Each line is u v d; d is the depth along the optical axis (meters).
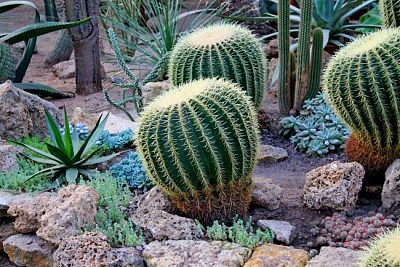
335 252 2.62
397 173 2.95
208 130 2.74
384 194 2.99
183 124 2.74
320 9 5.53
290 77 4.33
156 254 2.68
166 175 2.83
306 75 4.22
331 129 3.88
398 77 2.95
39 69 6.76
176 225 2.83
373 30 5.55
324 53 5.42
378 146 3.12
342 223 2.88
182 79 3.80
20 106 4.00
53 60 6.79
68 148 3.48
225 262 2.59
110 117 4.30
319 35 4.12
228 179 2.83
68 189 3.12
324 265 2.53
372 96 3.00
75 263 2.65
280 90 4.29
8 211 3.13
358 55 3.03
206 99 2.78
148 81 4.62
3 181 3.46
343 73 3.06
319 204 3.02
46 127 4.19
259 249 2.71
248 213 3.07
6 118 3.95
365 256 2.23
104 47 7.26
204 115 2.75
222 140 2.75
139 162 3.54
